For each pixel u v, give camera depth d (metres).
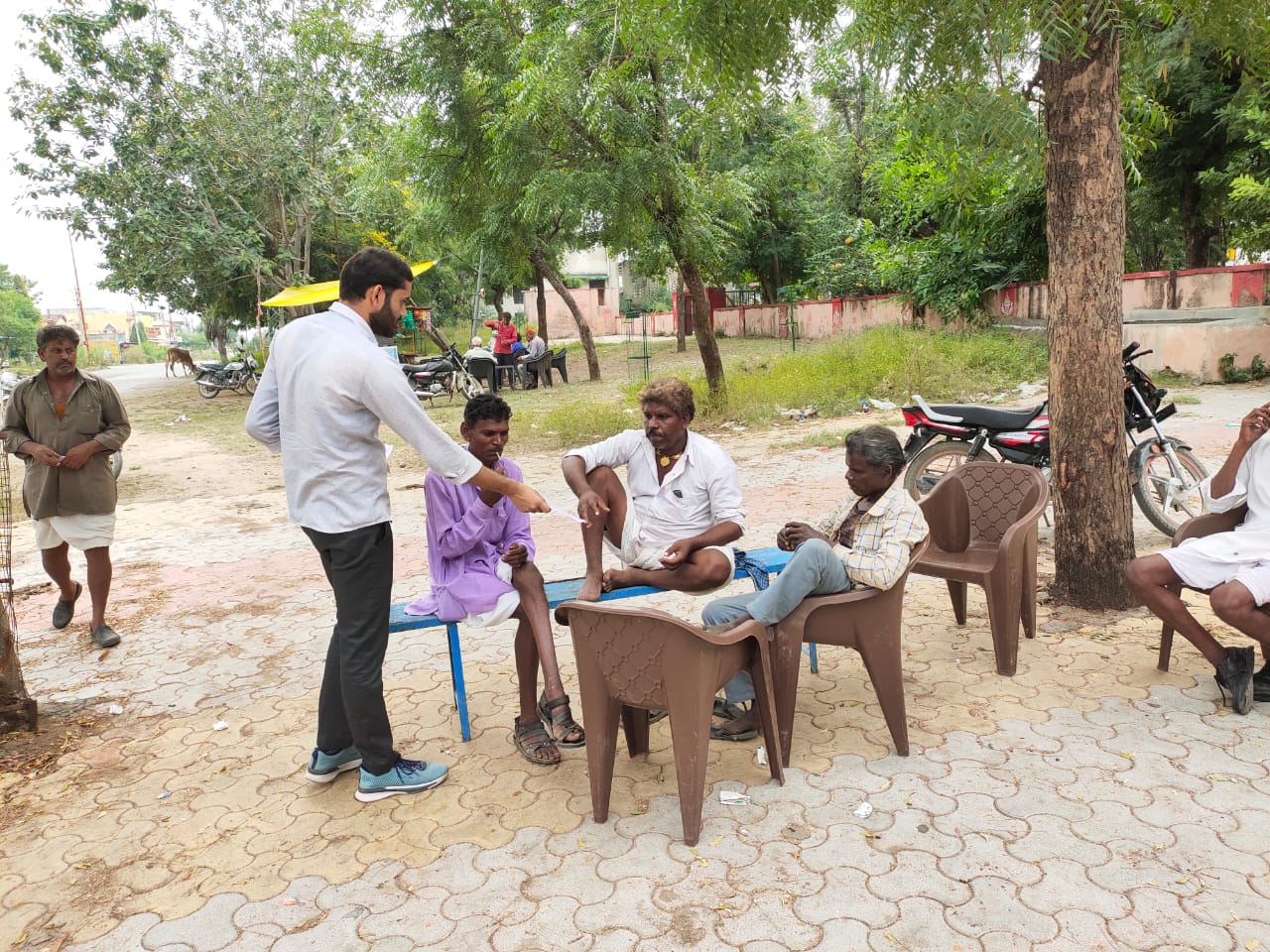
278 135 21.80
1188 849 2.62
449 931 2.47
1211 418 9.50
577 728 3.49
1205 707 3.50
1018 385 12.80
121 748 3.77
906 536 3.20
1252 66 4.60
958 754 3.26
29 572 7.02
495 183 12.93
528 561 3.53
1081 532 4.55
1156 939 2.26
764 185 25.56
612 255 14.32
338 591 3.10
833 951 2.29
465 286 36.84
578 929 2.45
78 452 4.82
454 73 12.66
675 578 3.58
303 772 3.48
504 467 3.61
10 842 3.08
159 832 3.09
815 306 24.45
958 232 16.50
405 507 8.84
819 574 3.15
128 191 21.81
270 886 2.74
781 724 3.26
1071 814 2.83
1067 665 3.96
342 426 2.98
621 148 11.16
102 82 21.00
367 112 21.61
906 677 3.96
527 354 21.08
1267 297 12.55
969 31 3.98
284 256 23.03
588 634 2.87
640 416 12.76
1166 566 3.55
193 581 6.46
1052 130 4.27
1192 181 15.32
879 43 4.29
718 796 3.08
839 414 12.33
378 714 3.16
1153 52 4.83
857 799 3.00
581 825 2.97
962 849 2.69
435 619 3.50
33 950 2.50
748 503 7.63
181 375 39.59
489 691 4.14
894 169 16.56
